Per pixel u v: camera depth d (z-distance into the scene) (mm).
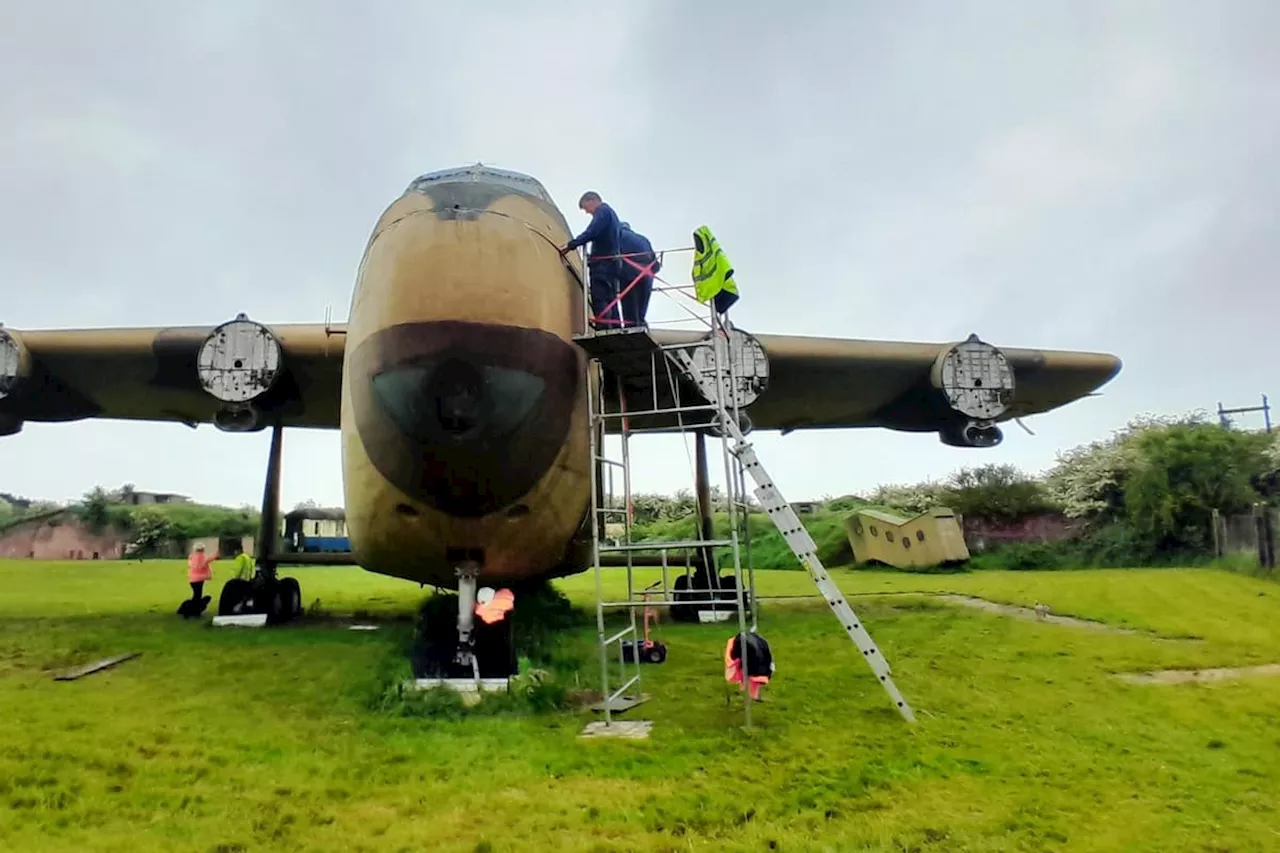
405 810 4797
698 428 7758
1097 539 30469
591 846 4258
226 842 4281
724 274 7496
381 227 8203
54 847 4141
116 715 6949
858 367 13250
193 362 12492
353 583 27281
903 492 40750
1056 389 14922
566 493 8273
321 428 14742
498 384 7195
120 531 43781
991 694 7805
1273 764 5652
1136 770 5492
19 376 11797
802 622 13180
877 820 4605
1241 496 27109
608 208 8453
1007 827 4504
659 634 12188
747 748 6020
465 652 8070
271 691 7961
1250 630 11938
